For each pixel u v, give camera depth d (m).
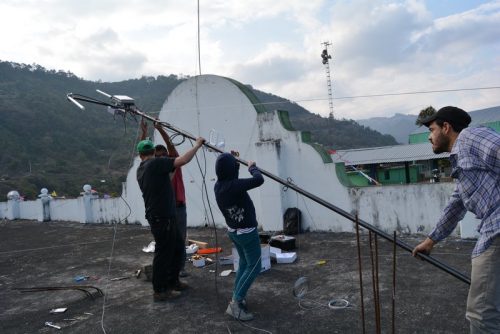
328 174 7.45
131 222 11.23
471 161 2.25
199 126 8.97
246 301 4.33
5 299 5.31
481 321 2.23
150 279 5.45
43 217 14.36
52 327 4.18
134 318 4.18
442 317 3.56
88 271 6.40
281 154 7.86
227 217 3.87
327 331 3.50
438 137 2.52
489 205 2.21
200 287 4.91
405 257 5.43
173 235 4.58
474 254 2.27
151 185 4.43
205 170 8.38
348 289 4.44
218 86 8.62
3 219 16.42
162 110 9.52
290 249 6.34
